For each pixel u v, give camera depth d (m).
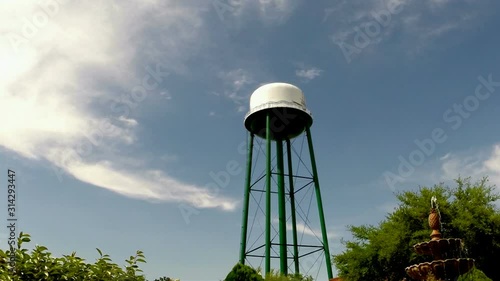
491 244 33.28
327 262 43.97
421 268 19.44
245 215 44.78
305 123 48.72
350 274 37.56
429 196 35.34
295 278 38.91
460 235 33.44
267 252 41.25
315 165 47.81
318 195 46.62
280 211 46.31
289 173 49.81
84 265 11.48
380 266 36.47
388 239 35.09
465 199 35.34
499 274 34.03
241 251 43.22
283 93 47.56
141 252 12.48
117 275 11.90
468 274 24.14
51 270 10.77
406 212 35.81
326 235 44.94
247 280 29.06
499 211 34.19
